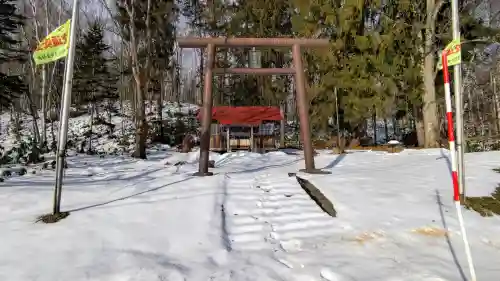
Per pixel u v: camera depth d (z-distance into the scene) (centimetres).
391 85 1884
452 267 416
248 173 979
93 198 684
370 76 1942
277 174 952
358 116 1995
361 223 571
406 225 554
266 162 1277
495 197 659
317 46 995
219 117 2055
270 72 995
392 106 1947
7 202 644
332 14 2098
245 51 3100
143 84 1608
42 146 1748
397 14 2022
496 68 3016
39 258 441
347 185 780
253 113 2142
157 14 1667
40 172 1012
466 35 1850
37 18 2269
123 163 1292
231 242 521
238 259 456
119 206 635
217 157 1501
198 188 769
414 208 622
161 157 1667
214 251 476
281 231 559
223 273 410
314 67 2397
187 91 6028
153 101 4325
